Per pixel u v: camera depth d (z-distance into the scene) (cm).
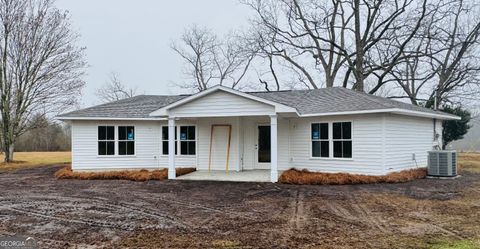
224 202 984
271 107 1360
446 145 2664
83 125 1770
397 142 1461
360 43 2888
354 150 1439
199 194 1123
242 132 1756
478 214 805
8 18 2331
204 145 1783
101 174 1592
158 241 618
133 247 586
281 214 823
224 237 638
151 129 1841
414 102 2983
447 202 945
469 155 2830
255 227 706
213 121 1772
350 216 795
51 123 2583
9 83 2378
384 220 754
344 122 1471
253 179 1438
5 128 2400
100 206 945
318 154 1544
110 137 1794
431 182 1341
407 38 2745
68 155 3253
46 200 1045
